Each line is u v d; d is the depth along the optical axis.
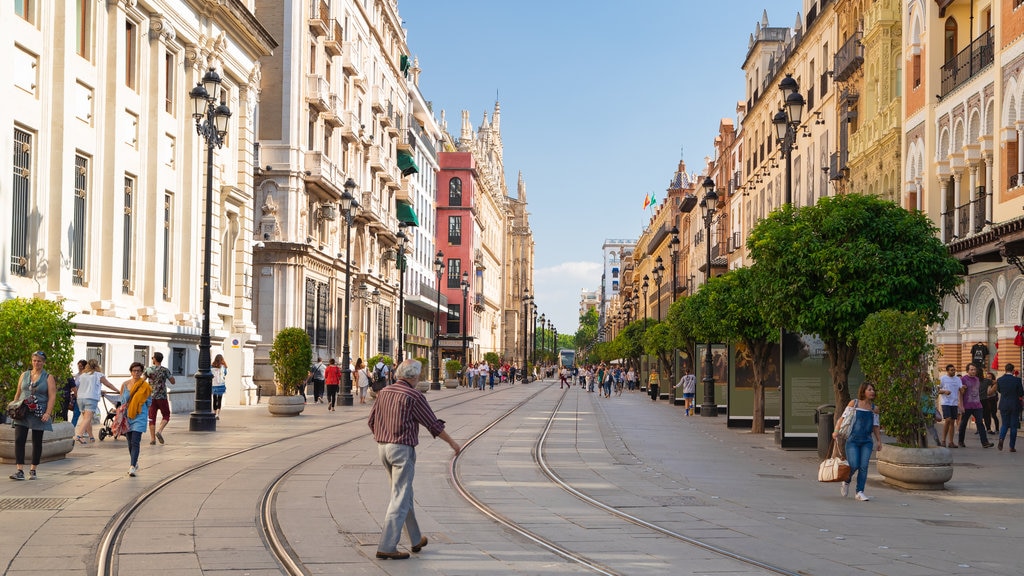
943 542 11.02
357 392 45.72
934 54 33.47
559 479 16.42
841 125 43.66
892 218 20.56
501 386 94.00
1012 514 13.28
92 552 9.64
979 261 28.67
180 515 11.98
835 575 9.20
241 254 40.84
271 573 8.84
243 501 13.15
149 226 31.56
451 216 121.81
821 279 20.64
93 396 21.73
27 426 15.05
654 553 10.09
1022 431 28.00
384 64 71.12
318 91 50.12
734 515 12.80
